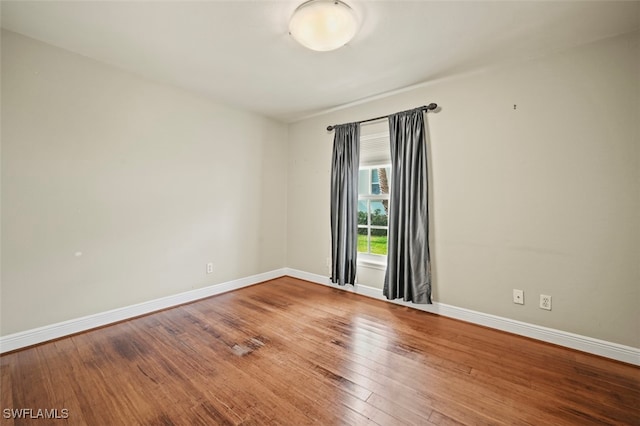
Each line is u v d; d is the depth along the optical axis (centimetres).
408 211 292
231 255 362
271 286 382
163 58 243
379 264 331
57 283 229
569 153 218
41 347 215
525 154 237
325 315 282
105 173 254
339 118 371
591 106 210
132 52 234
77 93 237
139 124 275
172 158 302
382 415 149
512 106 243
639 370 189
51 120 224
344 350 214
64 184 231
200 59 244
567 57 219
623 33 198
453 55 232
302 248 418
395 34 204
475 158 262
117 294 263
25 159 213
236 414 149
